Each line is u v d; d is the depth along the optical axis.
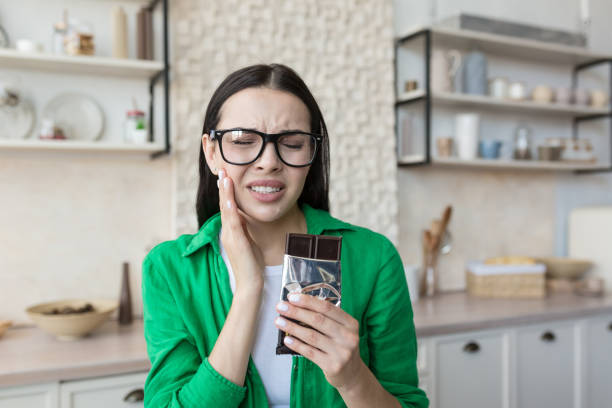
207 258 0.87
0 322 1.77
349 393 0.71
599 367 2.40
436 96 2.39
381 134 2.47
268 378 0.83
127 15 2.07
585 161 2.78
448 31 2.42
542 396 2.24
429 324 1.98
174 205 2.12
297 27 2.31
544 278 2.59
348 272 0.88
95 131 2.03
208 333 0.83
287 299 0.69
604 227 2.79
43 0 1.97
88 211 2.05
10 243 1.94
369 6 2.45
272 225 0.85
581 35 2.85
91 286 2.05
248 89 0.78
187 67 2.11
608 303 2.42
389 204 2.48
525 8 2.93
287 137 0.76
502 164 2.53
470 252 2.78
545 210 3.00
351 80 2.41
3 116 1.87
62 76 2.00
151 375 0.80
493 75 2.81
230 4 2.18
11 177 1.93
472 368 2.08
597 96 2.89
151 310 0.83
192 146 2.12
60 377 1.49
